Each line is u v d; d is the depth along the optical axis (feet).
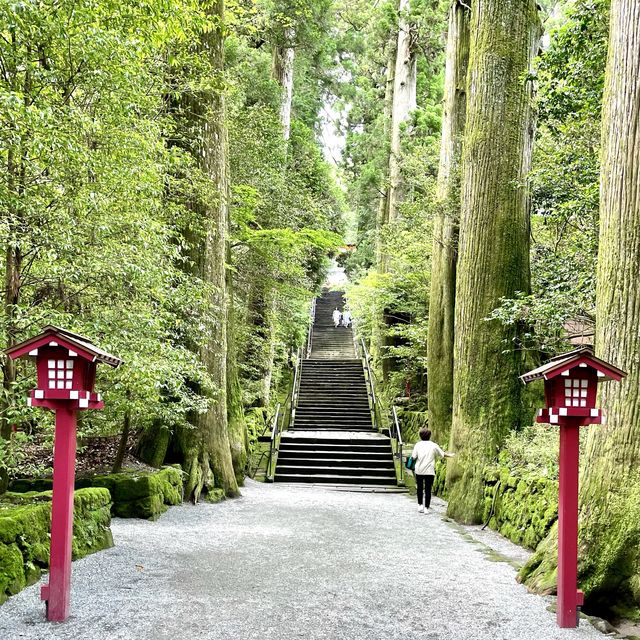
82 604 13.00
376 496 35.35
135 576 15.40
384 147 70.79
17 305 15.19
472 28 30.73
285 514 26.84
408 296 55.26
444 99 41.32
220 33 32.63
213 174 31.99
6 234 14.44
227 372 37.37
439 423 39.24
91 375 12.68
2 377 18.20
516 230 28.78
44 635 11.19
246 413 52.95
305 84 77.05
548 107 26.05
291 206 49.85
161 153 21.08
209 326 29.66
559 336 29.78
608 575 13.26
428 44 62.23
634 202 14.82
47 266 15.43
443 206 39.81
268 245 45.24
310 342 82.02
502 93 29.17
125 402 21.58
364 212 81.00
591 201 23.26
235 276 48.78
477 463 27.40
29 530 14.64
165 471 26.94
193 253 31.09
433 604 13.87
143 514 23.66
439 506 31.40
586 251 25.40
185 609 13.00
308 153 67.77
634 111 15.02
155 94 22.34
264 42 58.13
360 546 20.31
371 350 78.84
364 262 83.20
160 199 21.77
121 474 24.85
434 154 50.90
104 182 17.43
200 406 26.18
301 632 11.84
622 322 14.64
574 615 12.44
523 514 21.94
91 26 15.43
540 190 27.96
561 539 12.61
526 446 25.59
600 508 13.99
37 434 21.72
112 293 18.78
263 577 15.83
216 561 17.42
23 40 14.96
